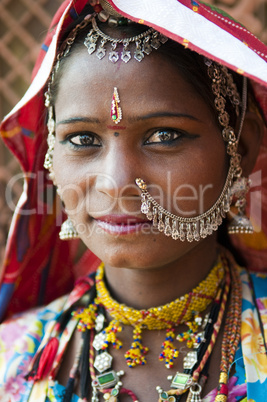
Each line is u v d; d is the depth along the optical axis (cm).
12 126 113
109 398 98
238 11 181
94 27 93
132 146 91
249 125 107
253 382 95
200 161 93
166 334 104
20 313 126
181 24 86
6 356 114
